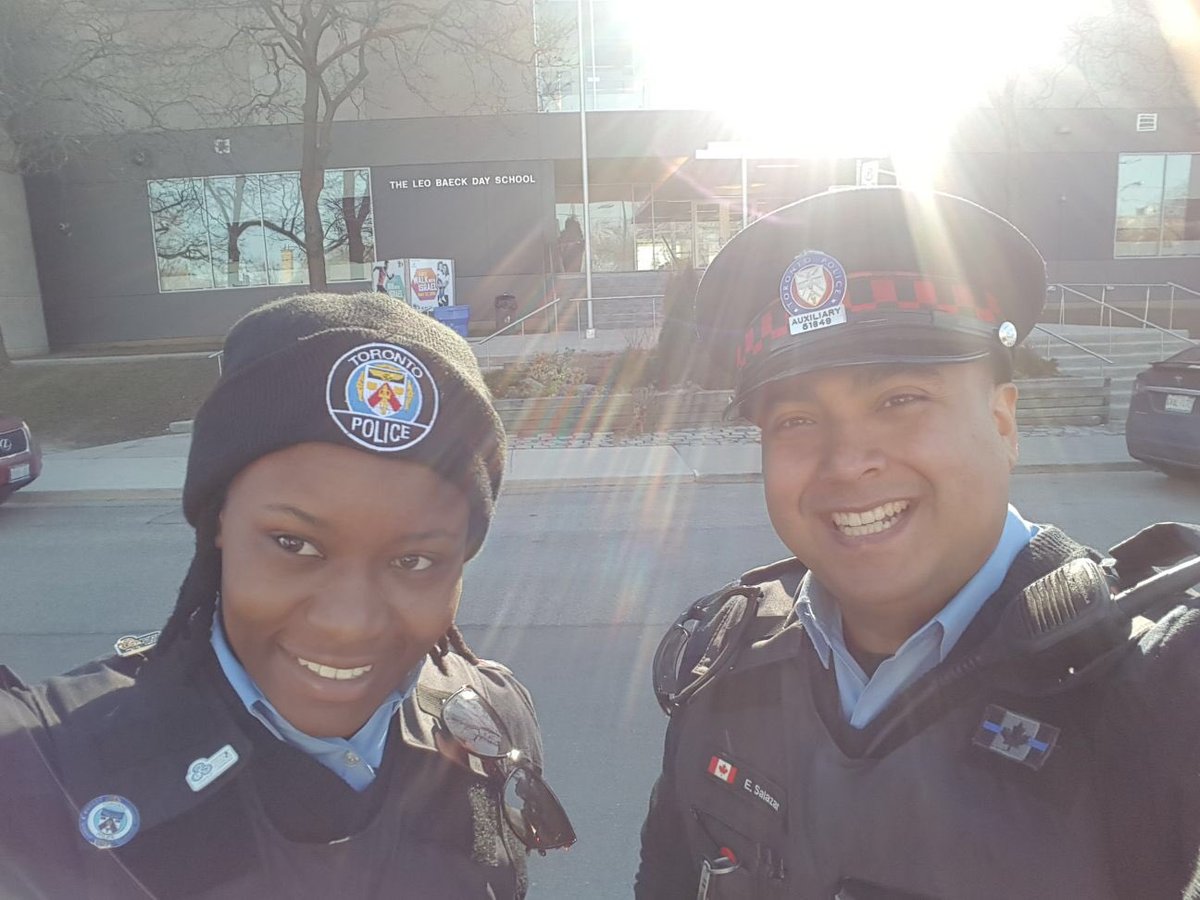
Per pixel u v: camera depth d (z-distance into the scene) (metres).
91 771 0.88
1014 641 0.97
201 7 17.61
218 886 0.89
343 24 18.62
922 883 0.98
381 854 0.98
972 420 1.09
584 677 4.37
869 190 1.08
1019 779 0.95
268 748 0.96
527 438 12.26
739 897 1.13
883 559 1.08
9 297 21.91
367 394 0.91
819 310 1.08
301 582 0.93
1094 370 14.30
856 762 1.06
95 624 5.39
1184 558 1.04
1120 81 22.72
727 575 6.12
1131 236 23.77
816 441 1.13
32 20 16.45
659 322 20.39
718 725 1.22
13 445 8.70
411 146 22.25
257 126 21.56
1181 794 0.84
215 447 0.94
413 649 1.01
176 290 23.02
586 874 2.79
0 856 0.82
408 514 0.93
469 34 18.20
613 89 22.64
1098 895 0.91
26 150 18.64
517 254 22.62
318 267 17.88
